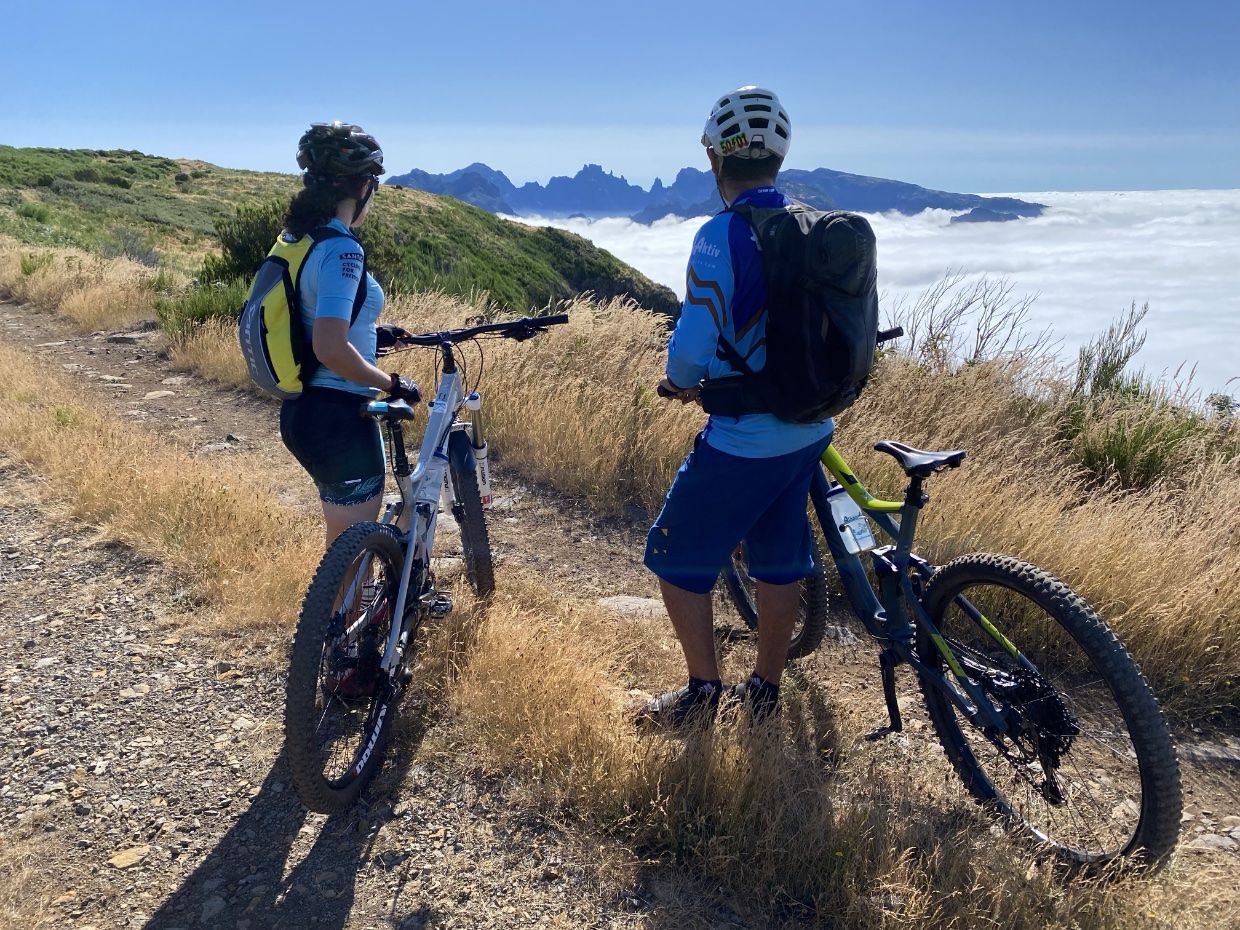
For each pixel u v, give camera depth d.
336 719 3.25
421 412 6.74
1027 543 4.26
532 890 2.51
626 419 6.23
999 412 6.17
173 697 3.42
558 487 6.04
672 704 3.21
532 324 3.78
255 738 3.18
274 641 3.79
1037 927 2.36
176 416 7.70
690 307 2.70
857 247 2.48
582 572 4.84
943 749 3.16
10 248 18.80
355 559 2.78
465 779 2.95
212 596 4.15
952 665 2.85
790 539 3.13
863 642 4.06
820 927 2.41
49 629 3.90
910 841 2.64
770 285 2.58
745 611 4.07
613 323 8.58
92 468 5.40
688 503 3.00
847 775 3.03
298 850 2.66
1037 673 2.69
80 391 8.18
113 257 21.78
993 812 2.87
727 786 2.71
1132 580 3.90
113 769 3.01
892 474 5.08
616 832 2.71
